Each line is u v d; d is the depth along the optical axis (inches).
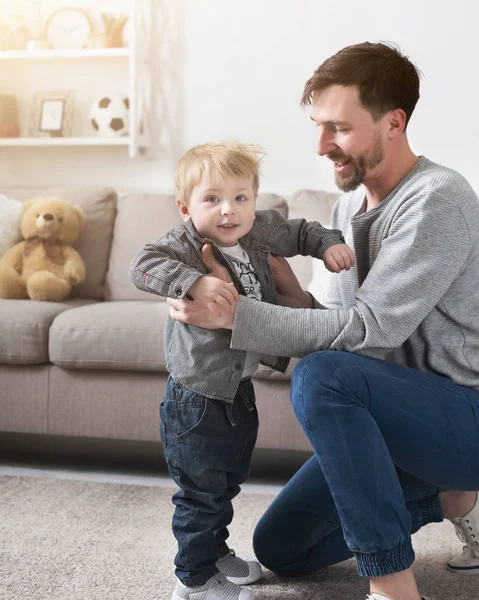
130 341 91.1
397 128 53.5
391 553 47.4
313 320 51.1
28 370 95.7
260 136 136.9
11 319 94.4
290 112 135.3
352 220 56.0
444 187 51.3
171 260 52.5
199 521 55.6
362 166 53.4
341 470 48.0
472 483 52.1
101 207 122.7
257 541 61.2
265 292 57.4
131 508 79.7
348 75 51.9
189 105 138.6
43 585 60.4
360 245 56.6
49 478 90.4
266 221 58.6
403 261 50.5
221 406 55.2
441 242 50.3
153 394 92.4
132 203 123.2
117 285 118.5
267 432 89.2
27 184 144.4
